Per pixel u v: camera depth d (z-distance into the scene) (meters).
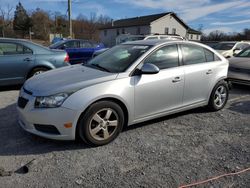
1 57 6.36
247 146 3.73
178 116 4.94
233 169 3.11
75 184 2.78
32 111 3.40
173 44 4.44
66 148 3.55
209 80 4.88
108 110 3.62
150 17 48.78
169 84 4.20
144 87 3.90
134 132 4.14
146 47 4.25
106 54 4.74
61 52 7.35
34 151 3.45
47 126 3.41
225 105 5.66
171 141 3.85
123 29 51.69
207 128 4.38
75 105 3.35
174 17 48.16
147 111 4.06
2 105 5.44
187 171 3.05
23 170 3.01
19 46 6.66
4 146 3.57
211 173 3.02
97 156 3.37
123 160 3.28
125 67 3.93
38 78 3.96
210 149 3.62
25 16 57.22
